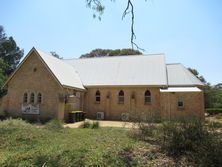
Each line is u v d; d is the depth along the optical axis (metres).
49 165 7.44
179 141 8.29
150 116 11.40
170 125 8.98
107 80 30.50
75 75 31.89
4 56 61.16
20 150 9.69
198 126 8.46
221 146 7.21
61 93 24.83
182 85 28.59
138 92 28.58
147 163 7.42
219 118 27.22
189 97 25.48
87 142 10.67
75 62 36.69
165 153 8.27
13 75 27.55
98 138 11.88
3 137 11.94
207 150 7.29
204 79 58.69
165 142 8.86
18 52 64.19
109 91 29.81
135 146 9.38
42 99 25.81
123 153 8.38
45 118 25.09
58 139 11.84
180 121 9.09
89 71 33.53
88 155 8.16
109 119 29.03
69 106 25.83
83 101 30.45
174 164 7.27
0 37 62.88
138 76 29.80
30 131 13.46
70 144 10.33
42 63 26.47
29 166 7.48
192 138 8.28
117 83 29.39
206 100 46.06
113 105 29.38
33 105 26.08
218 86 57.75
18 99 27.08
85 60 36.56
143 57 33.53
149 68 30.81
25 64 27.38
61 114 24.50
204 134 8.23
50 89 25.59
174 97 25.98
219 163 6.77
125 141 10.62
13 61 62.69
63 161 7.71
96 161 7.55
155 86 27.52
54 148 9.53
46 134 13.20
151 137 10.81
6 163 7.84
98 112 29.55
